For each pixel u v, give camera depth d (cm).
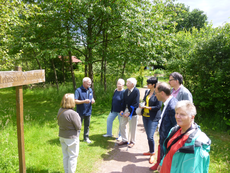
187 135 155
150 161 342
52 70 1634
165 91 233
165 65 784
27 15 616
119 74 1179
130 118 389
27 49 1023
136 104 394
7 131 432
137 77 1558
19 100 226
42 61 1502
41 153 357
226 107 525
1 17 545
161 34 768
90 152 379
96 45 843
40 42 796
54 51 680
